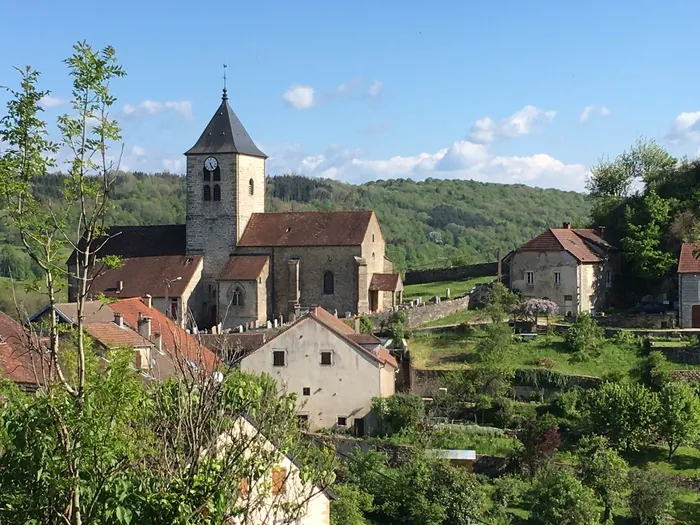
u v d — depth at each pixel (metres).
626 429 47.34
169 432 16.91
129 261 82.75
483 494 41.12
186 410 16.12
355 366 51.97
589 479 41.91
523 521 39.84
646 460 47.31
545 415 50.72
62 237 15.13
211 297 82.25
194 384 16.73
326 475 19.38
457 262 130.50
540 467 44.62
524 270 74.94
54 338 15.09
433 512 38.78
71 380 15.93
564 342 62.19
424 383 57.81
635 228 77.62
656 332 62.47
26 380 29.17
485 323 67.44
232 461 15.94
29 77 14.81
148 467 17.14
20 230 14.80
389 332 68.75
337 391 52.03
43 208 15.05
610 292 77.88
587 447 45.03
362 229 80.81
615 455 43.16
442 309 75.75
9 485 14.78
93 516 15.08
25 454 14.77
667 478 42.72
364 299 79.19
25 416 14.58
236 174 82.12
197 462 15.44
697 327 66.19
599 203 103.06
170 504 14.84
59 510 15.00
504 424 52.12
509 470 46.53
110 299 16.36
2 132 14.71
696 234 72.88
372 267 82.75
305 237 81.19
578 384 55.62
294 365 52.41
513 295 69.88
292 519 18.64
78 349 15.03
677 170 89.88
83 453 14.80
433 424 50.81
